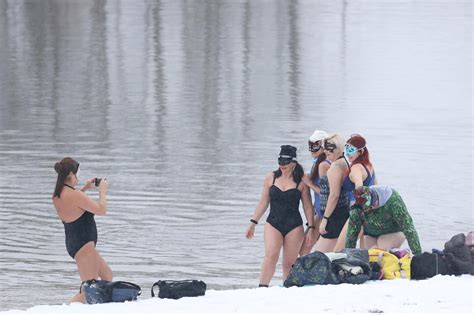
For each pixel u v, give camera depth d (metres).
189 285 35.84
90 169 80.62
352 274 37.38
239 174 78.81
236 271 54.28
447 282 37.22
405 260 38.47
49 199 70.81
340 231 42.38
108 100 116.75
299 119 104.25
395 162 84.25
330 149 42.38
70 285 51.62
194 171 79.69
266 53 164.12
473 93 123.88
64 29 199.12
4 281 52.09
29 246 59.22
